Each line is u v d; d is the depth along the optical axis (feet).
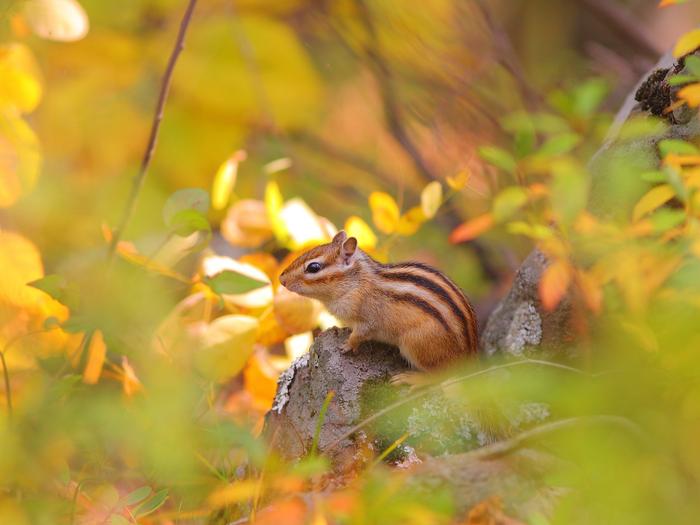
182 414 29.99
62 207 49.26
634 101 36.14
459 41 58.49
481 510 22.97
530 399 26.43
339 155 59.41
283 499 24.81
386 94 57.41
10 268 37.76
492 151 27.27
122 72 51.62
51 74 51.21
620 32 66.03
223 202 39.34
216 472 29.14
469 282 48.96
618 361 29.50
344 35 59.31
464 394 25.91
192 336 33.32
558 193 25.27
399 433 30.01
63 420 30.30
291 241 39.17
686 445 22.54
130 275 34.88
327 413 31.35
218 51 52.37
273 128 53.78
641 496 21.74
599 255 29.53
